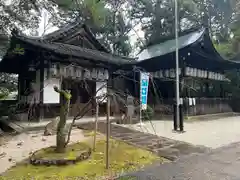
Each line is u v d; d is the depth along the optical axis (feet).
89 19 45.19
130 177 9.58
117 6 32.12
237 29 57.06
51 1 29.48
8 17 27.61
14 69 36.29
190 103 34.01
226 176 9.73
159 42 53.26
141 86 24.86
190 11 56.75
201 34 34.35
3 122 25.63
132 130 21.70
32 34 42.52
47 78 26.12
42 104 25.77
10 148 14.84
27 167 10.88
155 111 36.76
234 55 54.44
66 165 11.12
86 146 14.23
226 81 45.57
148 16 64.28
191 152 13.71
